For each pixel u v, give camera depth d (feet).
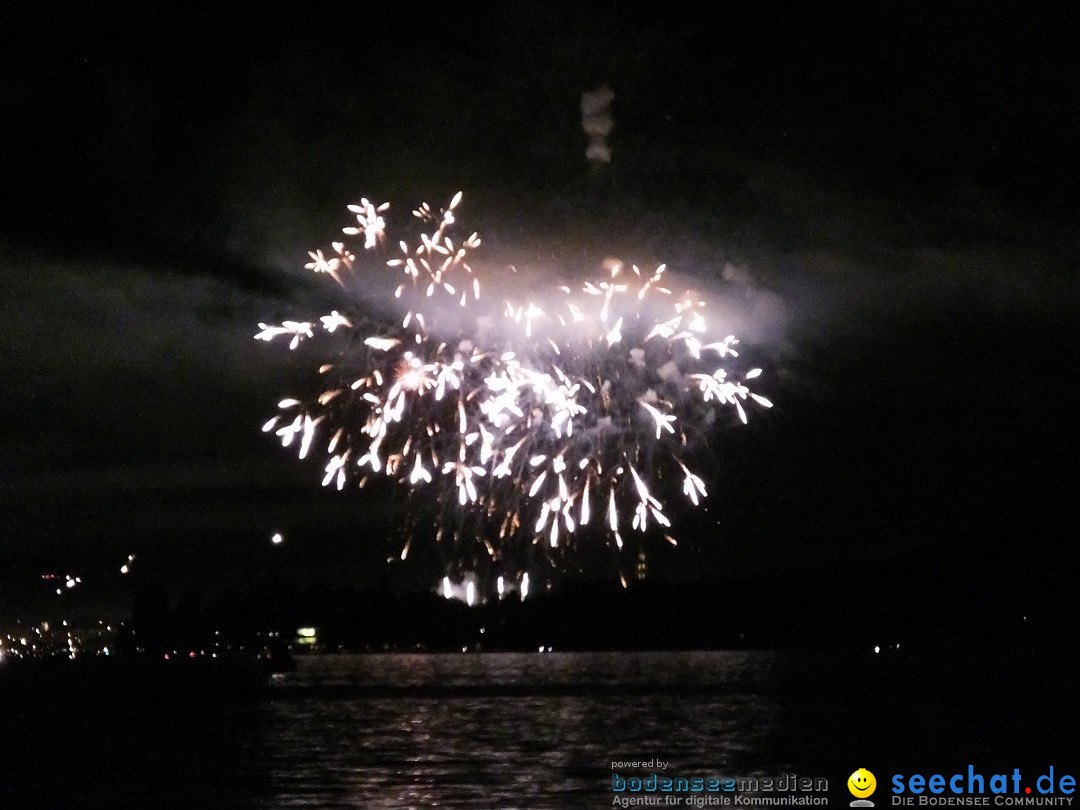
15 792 140.46
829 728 213.05
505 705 303.48
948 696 303.07
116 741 210.79
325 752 182.80
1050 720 223.92
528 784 138.21
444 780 143.54
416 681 486.79
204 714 287.28
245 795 133.08
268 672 597.11
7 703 345.51
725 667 592.60
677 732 210.59
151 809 124.98
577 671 584.40
